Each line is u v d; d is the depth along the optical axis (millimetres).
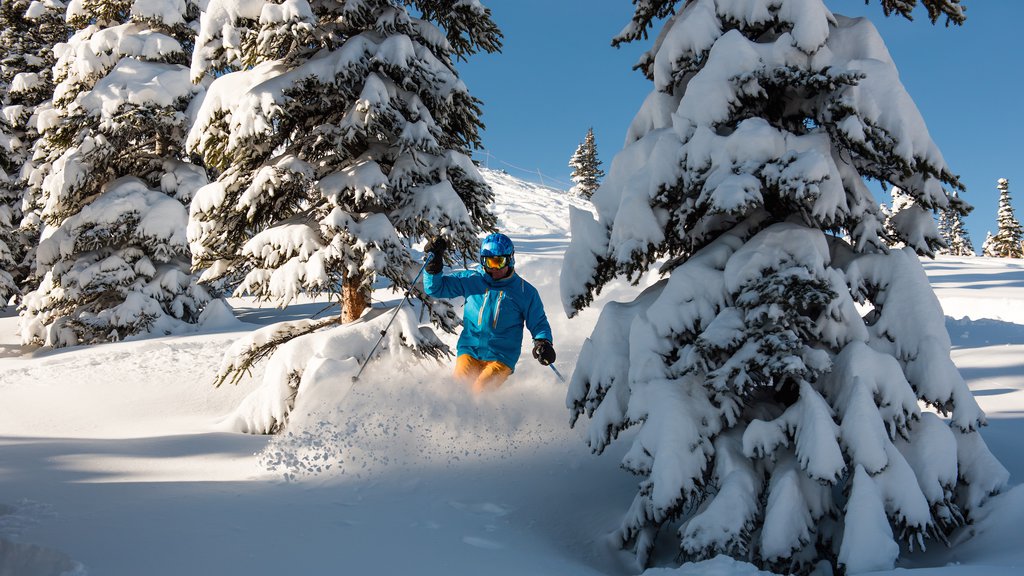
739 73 3904
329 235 7016
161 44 15523
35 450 4488
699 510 3375
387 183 7160
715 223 4098
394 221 7504
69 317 15234
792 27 3961
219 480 3760
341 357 6047
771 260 3582
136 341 12672
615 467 4445
